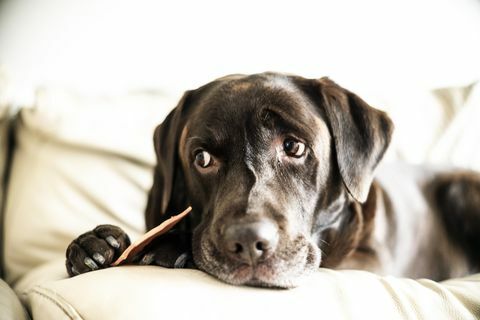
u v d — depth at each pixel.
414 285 1.19
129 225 2.38
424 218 2.33
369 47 3.09
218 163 1.55
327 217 1.70
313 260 1.42
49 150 2.43
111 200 2.40
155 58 3.07
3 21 3.02
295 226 1.42
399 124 2.66
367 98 2.70
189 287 1.08
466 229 2.49
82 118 2.49
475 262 2.51
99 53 3.06
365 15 3.07
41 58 3.06
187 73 3.07
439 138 2.67
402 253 2.09
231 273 1.26
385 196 2.19
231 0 3.06
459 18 3.08
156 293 1.03
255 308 1.04
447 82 3.09
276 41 3.09
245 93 1.57
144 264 1.35
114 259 1.36
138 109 2.64
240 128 1.51
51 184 2.38
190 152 1.59
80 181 2.40
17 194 2.36
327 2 3.07
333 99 1.67
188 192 1.70
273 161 1.50
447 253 2.40
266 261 1.26
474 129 2.70
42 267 1.99
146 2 3.03
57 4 3.02
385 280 1.20
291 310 1.04
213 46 3.08
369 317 1.04
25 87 3.02
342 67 3.09
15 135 2.52
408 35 3.08
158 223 1.72
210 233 1.37
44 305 1.14
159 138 1.79
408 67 3.10
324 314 1.03
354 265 1.82
